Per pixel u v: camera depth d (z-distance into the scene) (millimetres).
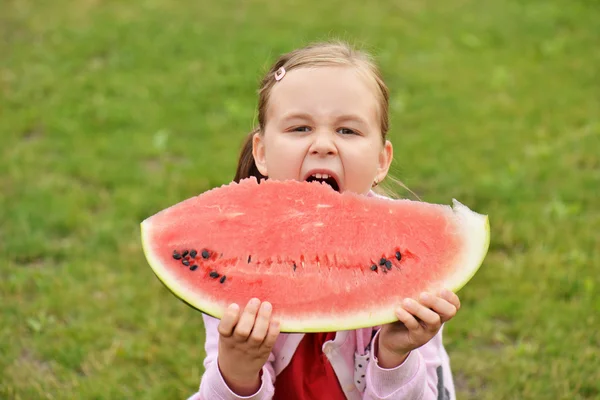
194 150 6773
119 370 4012
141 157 6711
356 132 2580
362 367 2619
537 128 7285
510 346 4195
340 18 10367
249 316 2115
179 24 10109
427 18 10469
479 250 2330
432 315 2182
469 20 10398
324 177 2557
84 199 5852
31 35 9664
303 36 9258
